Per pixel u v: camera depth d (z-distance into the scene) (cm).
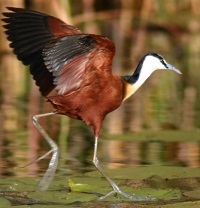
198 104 1783
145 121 1612
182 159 1313
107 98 1154
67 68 1099
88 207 1050
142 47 2470
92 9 2558
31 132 1499
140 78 1197
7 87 1947
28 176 1198
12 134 1480
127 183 1159
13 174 1207
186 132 1513
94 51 1100
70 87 1124
